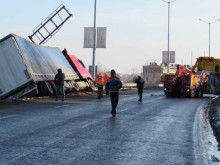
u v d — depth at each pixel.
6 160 6.76
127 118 13.68
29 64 21.44
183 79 29.09
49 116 13.61
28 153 7.36
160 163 6.82
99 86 24.77
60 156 7.18
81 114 14.56
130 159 7.08
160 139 9.36
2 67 20.91
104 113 15.20
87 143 8.56
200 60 32.88
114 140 9.04
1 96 20.91
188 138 9.61
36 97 23.83
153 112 16.23
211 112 16.50
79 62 33.16
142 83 23.48
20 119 12.55
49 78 24.14
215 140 9.37
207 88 30.91
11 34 20.98
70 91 29.59
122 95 30.14
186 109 18.25
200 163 6.89
